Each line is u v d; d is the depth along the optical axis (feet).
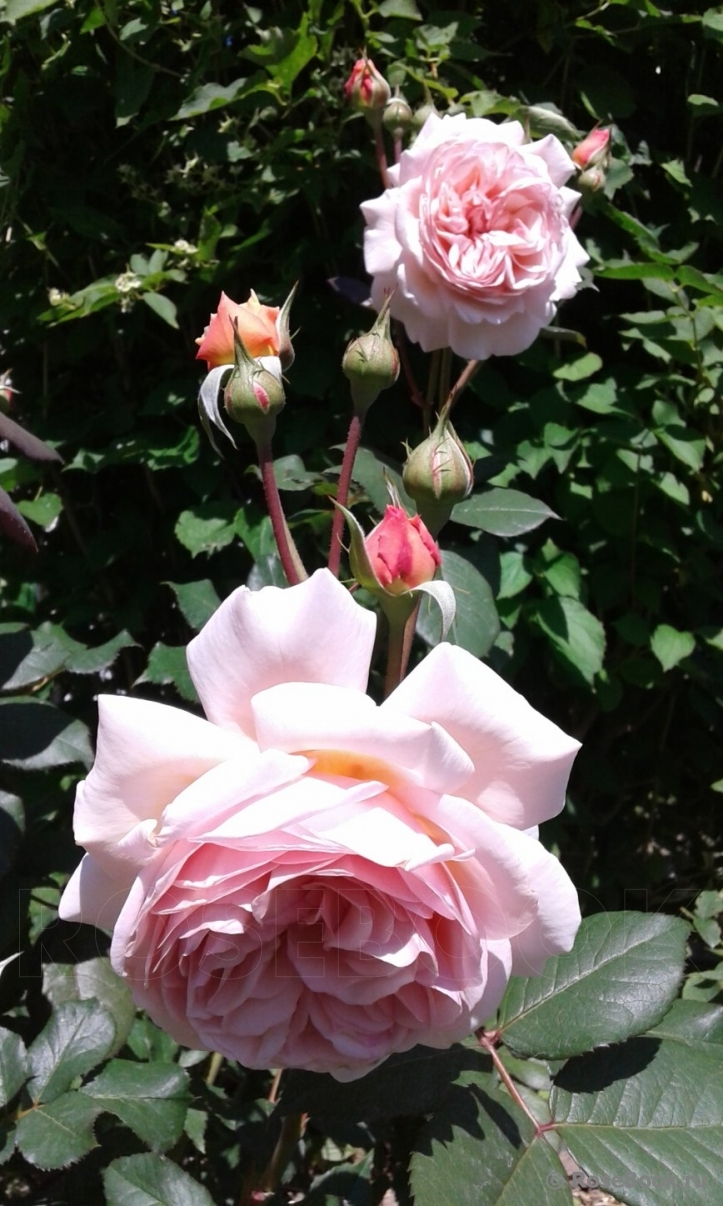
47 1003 1.40
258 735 0.89
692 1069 1.06
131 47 1.82
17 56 1.95
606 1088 1.05
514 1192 0.99
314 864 0.88
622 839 2.39
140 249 1.94
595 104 1.93
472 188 1.53
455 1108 1.04
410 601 1.05
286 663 0.91
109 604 2.04
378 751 0.87
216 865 0.89
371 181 1.95
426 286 1.54
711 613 2.17
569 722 2.18
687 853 2.41
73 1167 1.32
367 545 1.04
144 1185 1.14
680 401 1.97
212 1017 0.94
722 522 2.03
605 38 1.95
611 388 1.87
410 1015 0.94
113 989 1.39
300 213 1.98
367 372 1.20
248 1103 1.47
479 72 2.01
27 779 1.61
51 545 2.16
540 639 2.03
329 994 0.93
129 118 1.80
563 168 1.60
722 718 2.10
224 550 1.99
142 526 2.02
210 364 1.20
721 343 1.86
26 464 1.96
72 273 2.01
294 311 1.89
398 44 1.85
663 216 2.08
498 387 1.87
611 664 2.09
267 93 1.84
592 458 1.89
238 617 0.91
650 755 2.34
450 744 0.87
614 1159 1.01
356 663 0.92
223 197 1.86
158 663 1.51
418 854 0.85
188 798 0.85
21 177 1.97
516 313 1.55
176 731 0.90
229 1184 1.47
